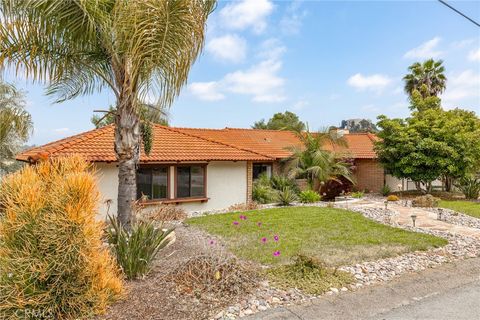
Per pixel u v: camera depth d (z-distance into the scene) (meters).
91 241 4.35
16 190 4.20
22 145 17.28
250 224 11.14
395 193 21.52
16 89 16.11
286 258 7.22
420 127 18.77
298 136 22.34
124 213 7.50
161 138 17.06
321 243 8.61
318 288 5.46
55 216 4.09
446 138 18.14
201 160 15.77
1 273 4.04
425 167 18.72
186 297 4.91
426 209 14.23
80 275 4.25
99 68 7.93
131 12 6.26
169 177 15.46
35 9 6.31
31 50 6.68
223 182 17.44
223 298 4.95
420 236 9.23
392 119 19.84
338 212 13.36
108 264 4.79
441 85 29.50
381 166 20.80
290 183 20.20
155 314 4.39
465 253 7.72
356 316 4.71
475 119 21.55
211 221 11.73
